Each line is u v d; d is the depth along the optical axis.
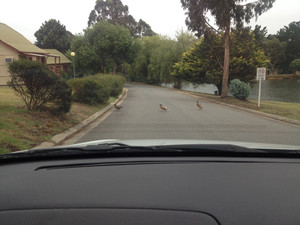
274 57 91.25
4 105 9.72
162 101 21.67
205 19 23.88
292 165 2.43
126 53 45.00
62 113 10.13
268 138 8.12
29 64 8.57
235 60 27.67
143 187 2.01
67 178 2.18
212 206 1.78
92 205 1.79
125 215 1.69
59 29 68.50
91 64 42.38
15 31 30.27
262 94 37.75
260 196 1.90
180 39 47.31
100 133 8.70
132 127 9.72
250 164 2.43
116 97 23.56
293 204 1.81
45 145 6.70
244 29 23.86
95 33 43.47
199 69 30.38
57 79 9.20
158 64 50.78
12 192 1.97
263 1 20.69
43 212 1.73
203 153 2.62
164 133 8.60
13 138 6.36
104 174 2.24
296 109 17.05
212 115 13.46
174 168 2.34
